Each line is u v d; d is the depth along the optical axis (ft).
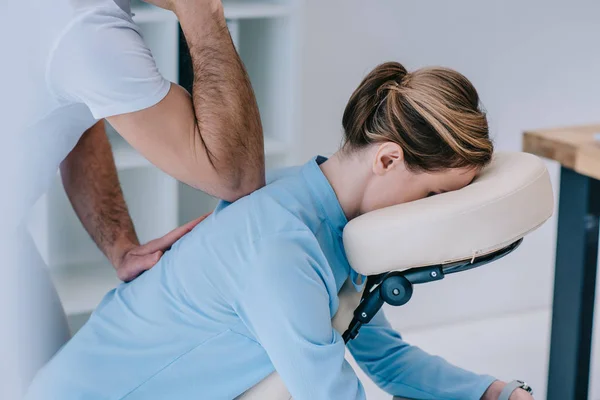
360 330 4.93
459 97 3.92
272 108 7.73
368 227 3.79
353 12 8.44
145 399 4.02
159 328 4.04
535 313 9.89
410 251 3.76
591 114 9.66
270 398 4.01
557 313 7.20
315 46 8.41
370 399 8.14
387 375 4.89
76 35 3.82
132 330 4.11
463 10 8.82
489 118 9.28
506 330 9.51
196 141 4.05
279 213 3.89
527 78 9.29
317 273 3.78
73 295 7.17
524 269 9.83
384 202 4.09
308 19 8.29
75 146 5.07
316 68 8.47
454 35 8.86
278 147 7.49
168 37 6.93
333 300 3.95
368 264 3.84
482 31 8.95
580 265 6.88
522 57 9.19
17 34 3.92
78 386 4.04
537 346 9.18
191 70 7.26
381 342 4.94
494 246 3.80
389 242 3.76
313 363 3.62
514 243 3.99
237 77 4.13
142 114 3.94
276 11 7.18
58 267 7.66
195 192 8.04
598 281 9.96
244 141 4.13
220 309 3.92
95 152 5.11
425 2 8.65
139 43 3.97
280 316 3.63
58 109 4.20
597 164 6.23
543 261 9.89
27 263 4.59
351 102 4.11
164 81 4.02
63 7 3.82
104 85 3.87
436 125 3.83
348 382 3.76
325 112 8.64
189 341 4.00
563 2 9.15
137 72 3.90
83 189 5.10
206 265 3.92
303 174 4.15
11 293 4.50
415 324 9.53
